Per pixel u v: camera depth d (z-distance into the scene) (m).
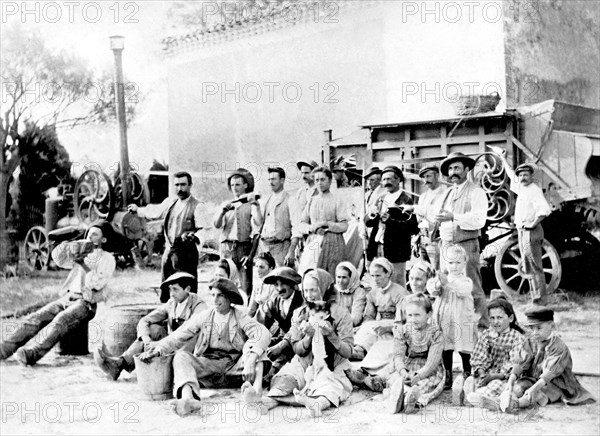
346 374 8.05
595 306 8.34
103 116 10.95
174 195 10.55
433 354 7.75
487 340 7.84
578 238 8.55
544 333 7.65
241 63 10.25
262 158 10.06
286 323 8.63
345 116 9.60
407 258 8.99
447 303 8.09
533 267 8.61
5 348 9.59
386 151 9.35
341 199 9.42
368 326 8.45
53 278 10.72
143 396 8.32
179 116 10.59
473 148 8.93
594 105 9.27
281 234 9.65
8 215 11.14
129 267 10.37
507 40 8.96
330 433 7.25
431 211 8.88
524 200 8.66
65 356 9.78
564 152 8.59
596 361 8.02
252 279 9.84
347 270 8.61
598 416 7.36
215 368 8.27
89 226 10.87
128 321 9.30
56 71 11.11
